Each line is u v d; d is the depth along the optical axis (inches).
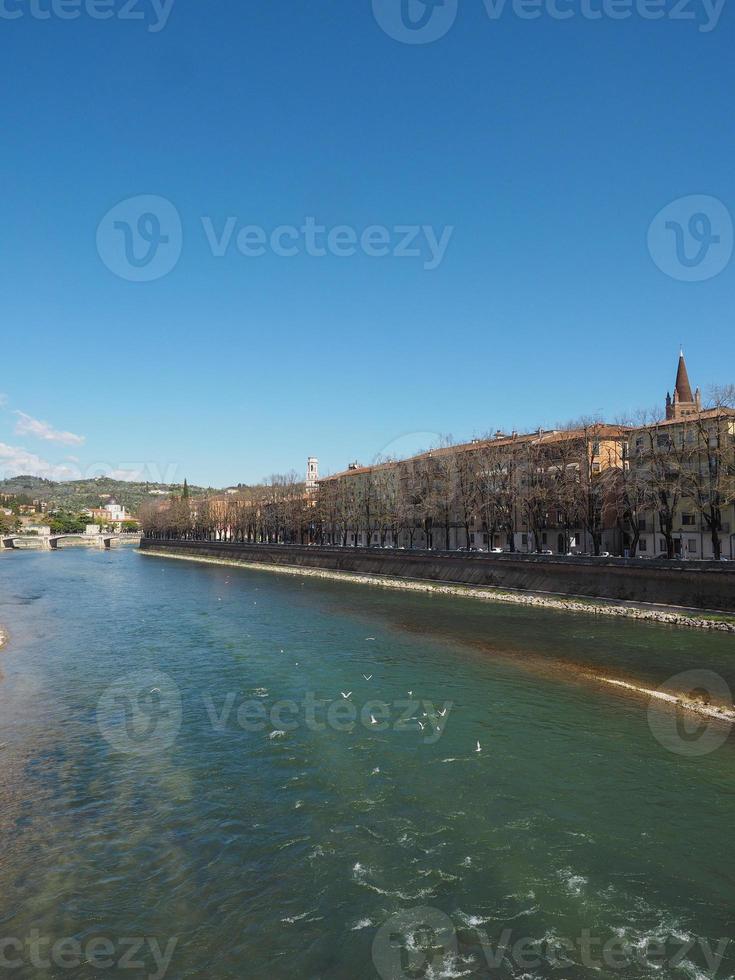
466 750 1113.4
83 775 1041.5
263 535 7170.3
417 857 789.2
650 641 1942.7
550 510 3786.9
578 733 1189.1
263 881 748.0
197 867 776.9
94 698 1476.4
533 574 3043.8
